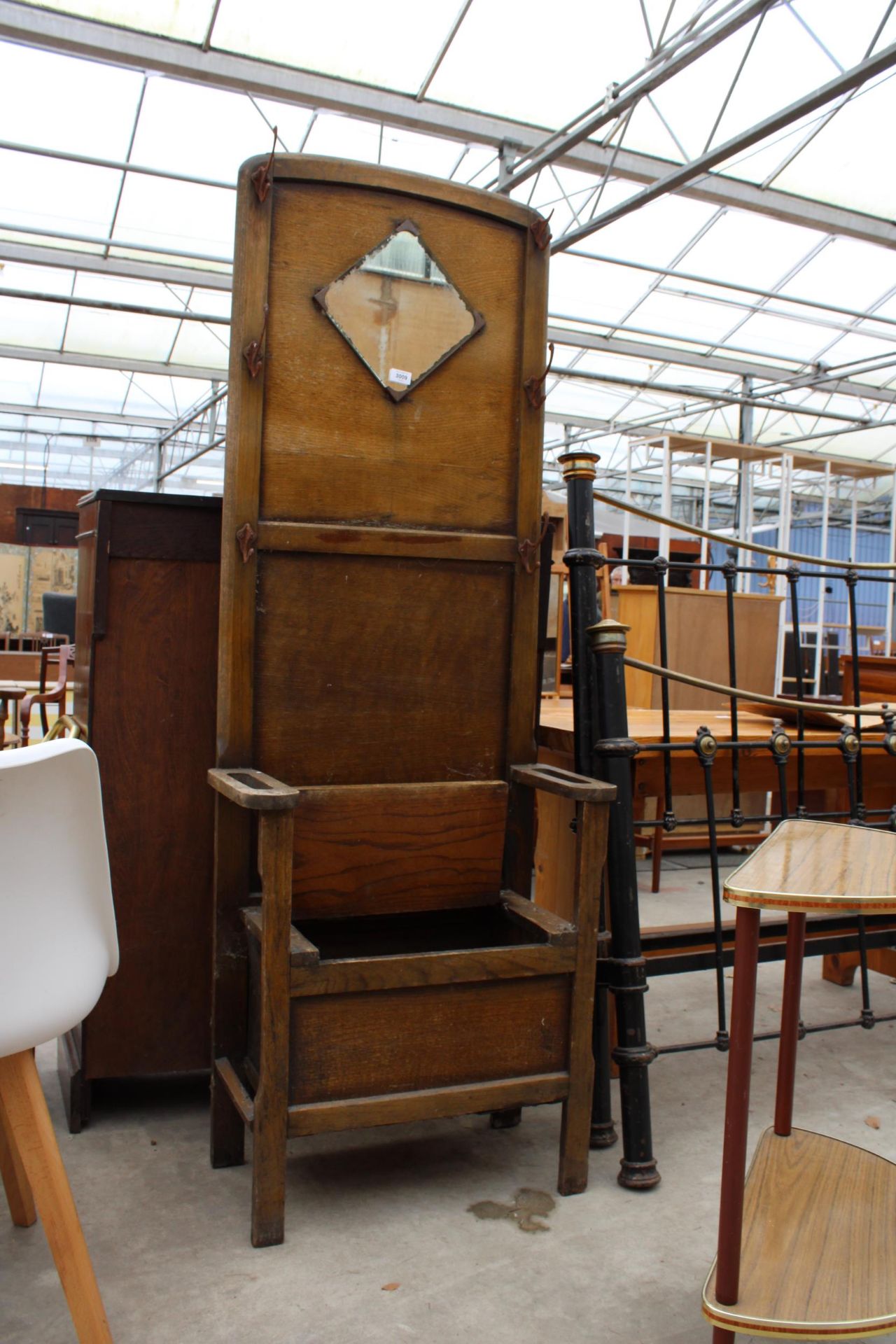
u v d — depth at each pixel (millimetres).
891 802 3326
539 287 2172
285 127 8438
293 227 1952
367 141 8609
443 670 2129
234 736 1944
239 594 1938
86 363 14375
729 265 10945
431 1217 1846
